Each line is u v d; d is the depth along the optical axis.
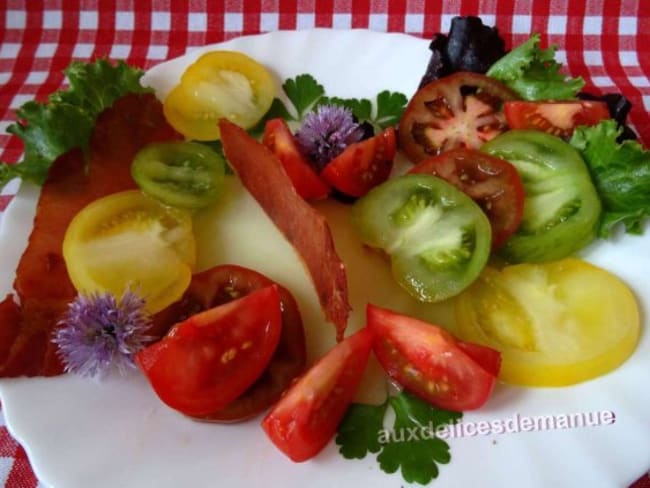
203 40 0.41
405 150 0.30
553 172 0.27
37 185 0.28
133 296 0.23
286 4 0.41
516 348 0.24
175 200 0.27
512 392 0.23
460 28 0.32
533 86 0.31
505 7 0.41
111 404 0.23
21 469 0.25
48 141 0.28
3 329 0.24
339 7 0.41
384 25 0.41
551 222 0.26
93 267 0.25
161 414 0.23
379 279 0.27
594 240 0.27
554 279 0.26
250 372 0.23
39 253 0.25
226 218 0.28
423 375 0.23
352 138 0.29
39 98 0.38
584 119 0.29
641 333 0.24
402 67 0.33
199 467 0.22
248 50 0.34
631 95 0.37
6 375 0.23
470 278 0.25
